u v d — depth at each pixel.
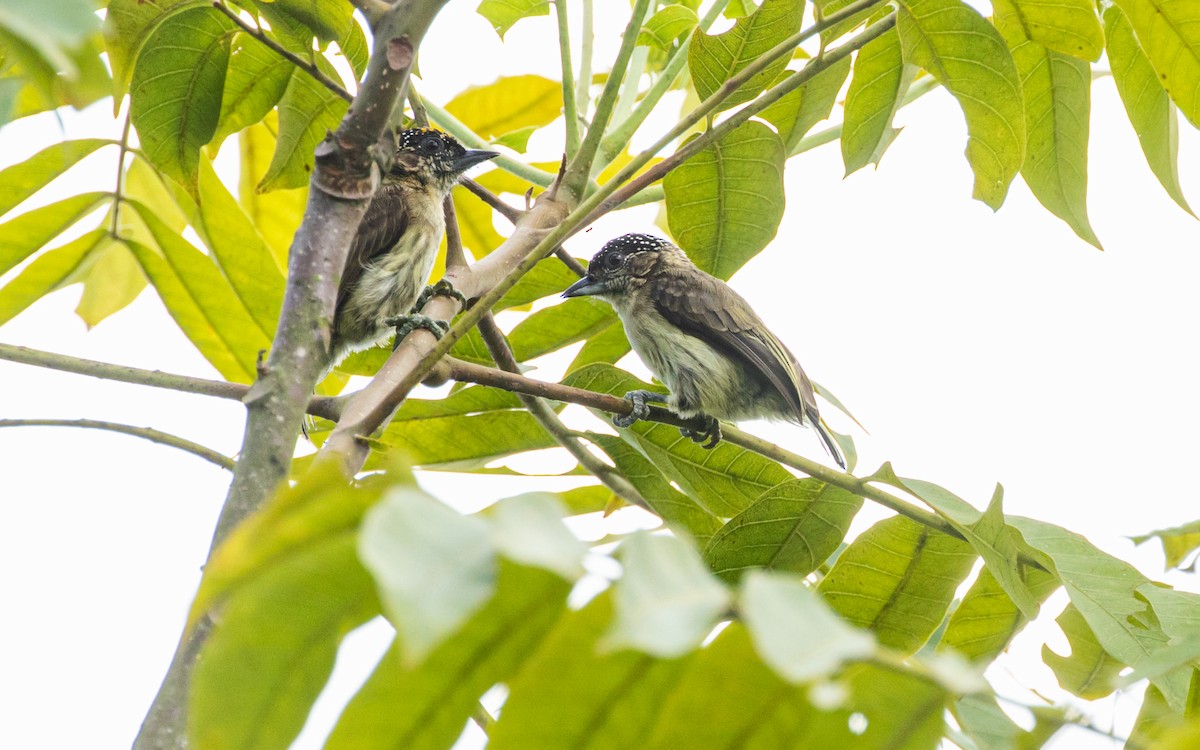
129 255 10.17
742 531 8.35
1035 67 9.34
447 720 3.60
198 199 9.18
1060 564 7.47
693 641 2.79
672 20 11.28
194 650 4.85
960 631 7.88
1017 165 8.64
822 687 3.21
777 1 8.55
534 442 10.09
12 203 9.16
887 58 9.38
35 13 2.93
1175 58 8.23
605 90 9.10
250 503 5.70
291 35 8.88
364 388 7.23
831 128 11.22
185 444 6.98
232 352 10.31
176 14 8.59
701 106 7.66
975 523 7.30
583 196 9.47
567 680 3.39
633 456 9.48
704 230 10.14
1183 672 6.59
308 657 3.49
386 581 2.70
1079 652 7.97
